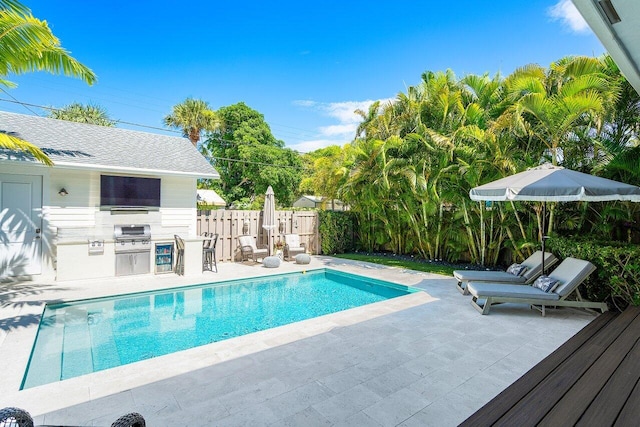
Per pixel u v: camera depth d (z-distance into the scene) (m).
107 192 8.74
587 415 2.50
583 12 2.56
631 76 3.54
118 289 6.97
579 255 6.01
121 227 8.51
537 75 8.05
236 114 27.84
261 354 3.85
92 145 9.23
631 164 6.31
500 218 9.27
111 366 4.08
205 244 9.90
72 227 8.23
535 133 7.68
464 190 9.63
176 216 9.80
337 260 11.63
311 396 2.96
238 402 2.85
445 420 2.61
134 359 4.32
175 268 8.93
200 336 5.20
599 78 6.66
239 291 7.97
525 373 3.39
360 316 5.33
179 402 2.84
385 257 12.27
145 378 3.27
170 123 24.72
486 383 3.20
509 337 4.43
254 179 27.34
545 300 5.32
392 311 5.61
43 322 5.50
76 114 21.67
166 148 10.71
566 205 7.78
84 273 7.72
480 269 9.73
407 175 9.91
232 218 11.18
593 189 4.70
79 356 4.34
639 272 5.34
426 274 9.05
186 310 6.50
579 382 3.05
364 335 4.48
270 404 2.83
